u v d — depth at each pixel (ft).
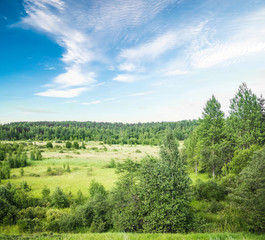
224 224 57.36
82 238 35.68
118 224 58.65
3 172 152.25
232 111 142.10
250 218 50.08
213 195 83.76
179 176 58.23
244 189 53.16
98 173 172.45
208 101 149.38
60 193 90.99
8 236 43.37
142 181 62.13
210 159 124.57
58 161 237.04
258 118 123.54
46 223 64.08
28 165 217.56
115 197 65.36
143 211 57.98
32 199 87.30
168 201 55.88
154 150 357.41
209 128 146.82
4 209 68.54
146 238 34.76
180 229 51.65
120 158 259.80
